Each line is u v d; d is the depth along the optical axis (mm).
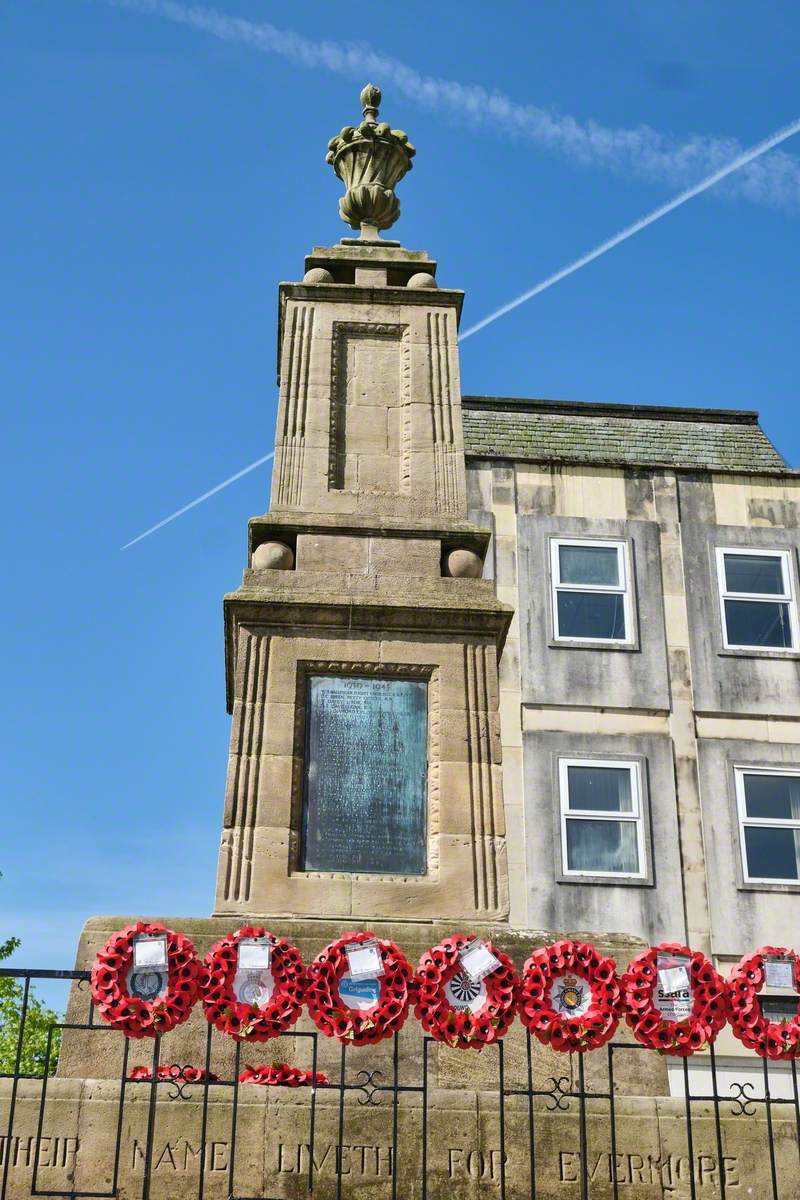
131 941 7773
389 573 11375
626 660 20516
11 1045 23188
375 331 12906
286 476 11969
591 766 19766
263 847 9977
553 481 21672
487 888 10008
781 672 20703
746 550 21531
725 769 19969
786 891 19266
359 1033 7586
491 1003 7738
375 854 10133
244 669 10648
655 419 23766
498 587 20812
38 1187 7320
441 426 12391
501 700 20062
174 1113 7539
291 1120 7574
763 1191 7539
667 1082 9023
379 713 10633
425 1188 7176
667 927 18859
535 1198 7324
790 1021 7961
